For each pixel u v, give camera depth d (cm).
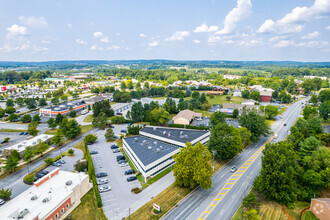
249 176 9238
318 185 8075
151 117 16538
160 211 7044
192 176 7931
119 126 16325
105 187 8269
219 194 8019
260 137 13850
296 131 11775
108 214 6944
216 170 9769
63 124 14112
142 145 10725
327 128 14200
